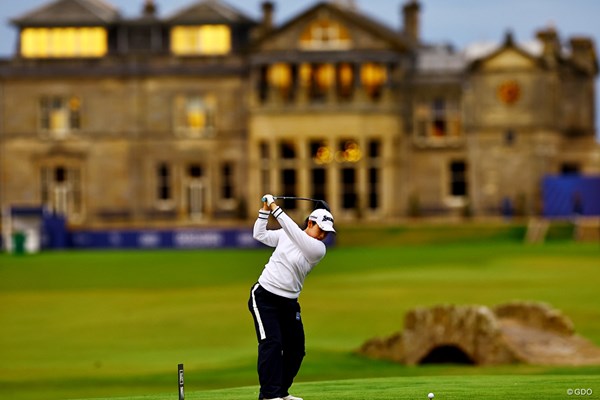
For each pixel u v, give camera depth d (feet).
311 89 646.33
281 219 122.11
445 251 517.55
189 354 264.93
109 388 221.46
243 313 326.85
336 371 227.40
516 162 646.74
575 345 228.84
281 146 654.53
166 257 515.50
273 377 120.47
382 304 335.06
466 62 650.02
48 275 436.35
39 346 279.08
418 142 648.38
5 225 583.17
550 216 628.69
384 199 643.86
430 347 230.07
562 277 392.27
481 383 143.54
